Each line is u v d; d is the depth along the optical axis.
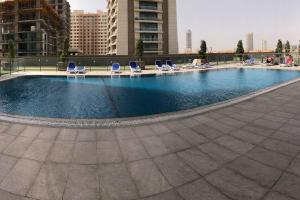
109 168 4.12
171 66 31.86
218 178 3.80
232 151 4.81
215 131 5.97
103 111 9.94
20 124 6.21
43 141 5.20
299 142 5.27
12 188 3.54
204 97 13.30
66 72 27.14
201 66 35.66
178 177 3.84
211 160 4.42
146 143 5.19
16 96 13.52
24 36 68.06
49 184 3.64
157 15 64.94
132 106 10.98
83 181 3.73
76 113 9.54
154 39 64.69
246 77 23.61
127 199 3.29
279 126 6.38
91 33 165.50
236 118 7.09
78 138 5.39
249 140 5.39
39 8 66.19
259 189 3.48
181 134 5.74
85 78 22.47
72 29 164.62
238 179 3.76
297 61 35.62
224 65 40.22
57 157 4.50
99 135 5.58
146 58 46.31
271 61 38.56
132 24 62.75
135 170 4.06
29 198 3.31
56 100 12.37
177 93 14.74
